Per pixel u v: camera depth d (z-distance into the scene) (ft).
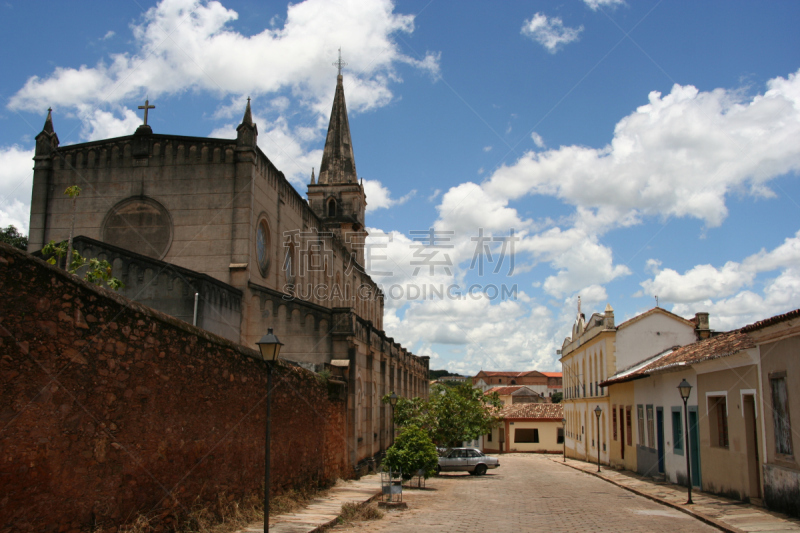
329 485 70.23
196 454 39.11
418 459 78.69
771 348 54.70
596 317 141.59
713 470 69.15
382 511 55.67
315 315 82.69
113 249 76.23
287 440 56.18
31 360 26.18
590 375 145.79
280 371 54.75
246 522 43.27
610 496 73.20
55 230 89.51
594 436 142.20
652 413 94.38
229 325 80.79
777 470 53.47
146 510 33.42
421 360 166.20
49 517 26.66
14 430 25.11
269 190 96.63
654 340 121.08
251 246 87.92
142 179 89.71
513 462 160.66
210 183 88.74
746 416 60.44
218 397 42.50
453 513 56.29
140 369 33.32
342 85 211.00
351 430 80.53
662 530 46.34
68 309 28.35
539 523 49.57
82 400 28.89
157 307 74.49
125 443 31.81
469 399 120.67
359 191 198.18
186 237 87.76
